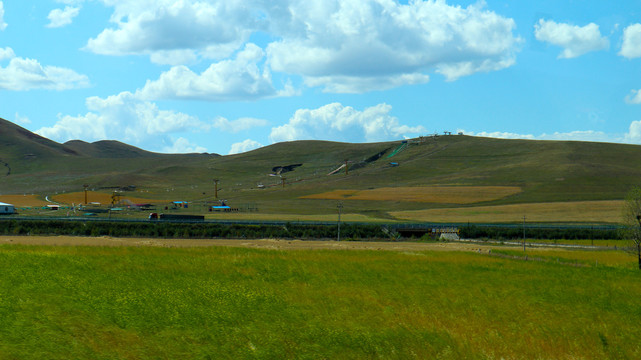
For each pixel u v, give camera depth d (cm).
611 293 3994
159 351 1948
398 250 8162
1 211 16800
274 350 2017
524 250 9175
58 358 1809
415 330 2383
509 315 2984
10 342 1898
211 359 1912
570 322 2853
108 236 11625
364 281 4159
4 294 2659
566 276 5081
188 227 12675
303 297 3192
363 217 17638
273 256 5975
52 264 4003
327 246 9356
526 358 2161
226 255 5925
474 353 2138
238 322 2400
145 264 4566
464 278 4675
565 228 13812
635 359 2242
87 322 2231
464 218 17475
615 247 10594
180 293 2992
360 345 2125
